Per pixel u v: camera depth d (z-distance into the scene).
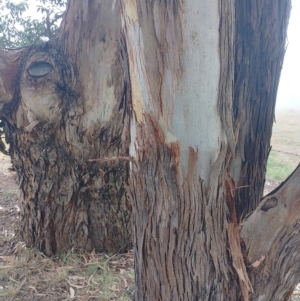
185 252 1.84
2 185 5.97
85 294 3.08
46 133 3.39
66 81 3.31
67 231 3.71
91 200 3.70
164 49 1.56
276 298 1.88
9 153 3.70
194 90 1.59
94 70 3.30
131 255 3.75
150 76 1.60
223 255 1.86
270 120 2.24
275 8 2.11
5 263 3.52
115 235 3.78
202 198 1.76
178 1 1.50
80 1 3.19
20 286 3.16
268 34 2.10
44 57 3.24
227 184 1.83
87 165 3.58
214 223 1.81
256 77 2.11
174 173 1.73
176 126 1.65
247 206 2.20
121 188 3.70
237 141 2.01
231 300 1.90
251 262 1.84
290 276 1.84
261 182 2.27
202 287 1.87
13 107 3.35
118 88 3.35
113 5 3.13
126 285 3.21
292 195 1.76
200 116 1.63
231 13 1.58
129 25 1.59
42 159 3.50
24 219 3.83
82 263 3.56
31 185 3.64
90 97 3.37
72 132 3.45
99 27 3.19
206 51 1.54
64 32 3.34
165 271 1.89
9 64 3.29
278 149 8.51
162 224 1.83
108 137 3.51
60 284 3.21
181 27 1.52
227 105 1.67
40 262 3.56
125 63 1.84
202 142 1.67
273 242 1.80
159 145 1.69
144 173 1.80
